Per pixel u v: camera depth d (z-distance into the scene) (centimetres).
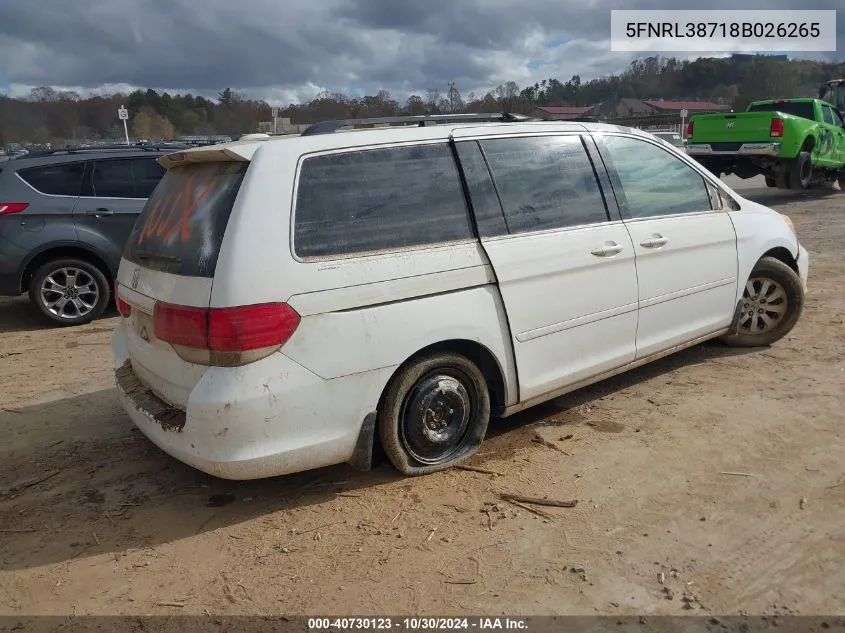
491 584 293
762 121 1382
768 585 287
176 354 332
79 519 354
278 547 324
